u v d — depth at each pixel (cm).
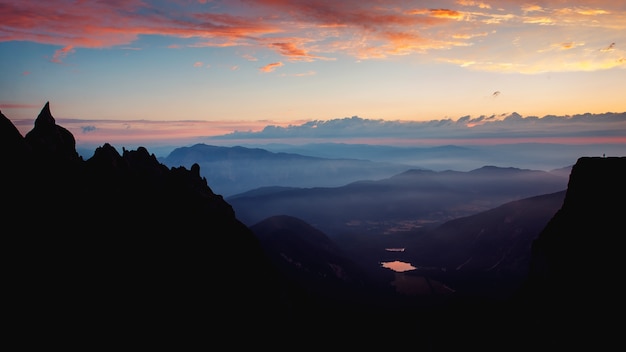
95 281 6500
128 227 8025
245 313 8050
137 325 6319
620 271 8050
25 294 5609
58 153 8194
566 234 9906
